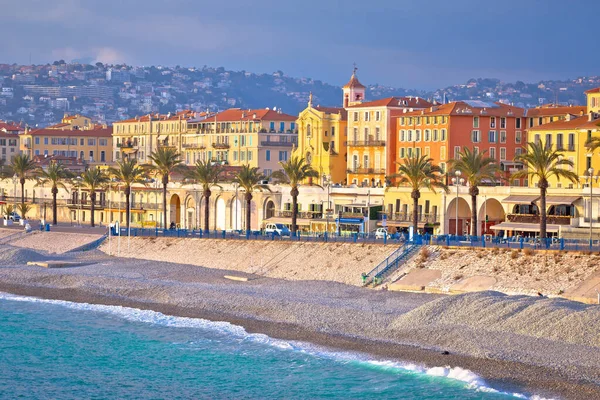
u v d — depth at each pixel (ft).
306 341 554.05
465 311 556.10
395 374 481.87
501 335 520.42
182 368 514.27
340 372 491.31
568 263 621.72
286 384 476.13
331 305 622.54
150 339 579.48
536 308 538.06
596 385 440.86
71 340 583.58
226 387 477.77
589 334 502.38
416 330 546.67
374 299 640.17
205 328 602.03
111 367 520.83
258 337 570.05
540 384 448.24
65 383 493.77
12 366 525.34
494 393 441.68
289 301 642.63
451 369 478.59
